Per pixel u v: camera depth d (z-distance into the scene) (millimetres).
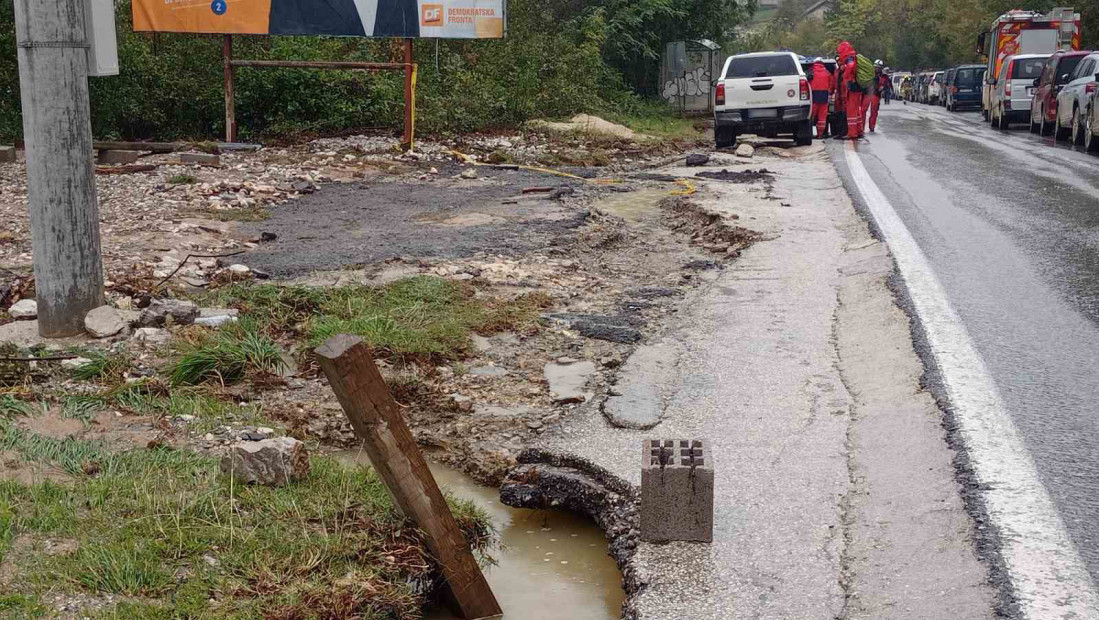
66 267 6055
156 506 3848
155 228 9711
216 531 3709
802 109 21484
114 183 12406
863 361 6070
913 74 77500
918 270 8445
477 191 13109
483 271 8305
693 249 10133
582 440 4953
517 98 21594
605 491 4496
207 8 16156
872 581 3539
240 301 6984
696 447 4012
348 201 12023
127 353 5910
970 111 44781
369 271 8086
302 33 16328
